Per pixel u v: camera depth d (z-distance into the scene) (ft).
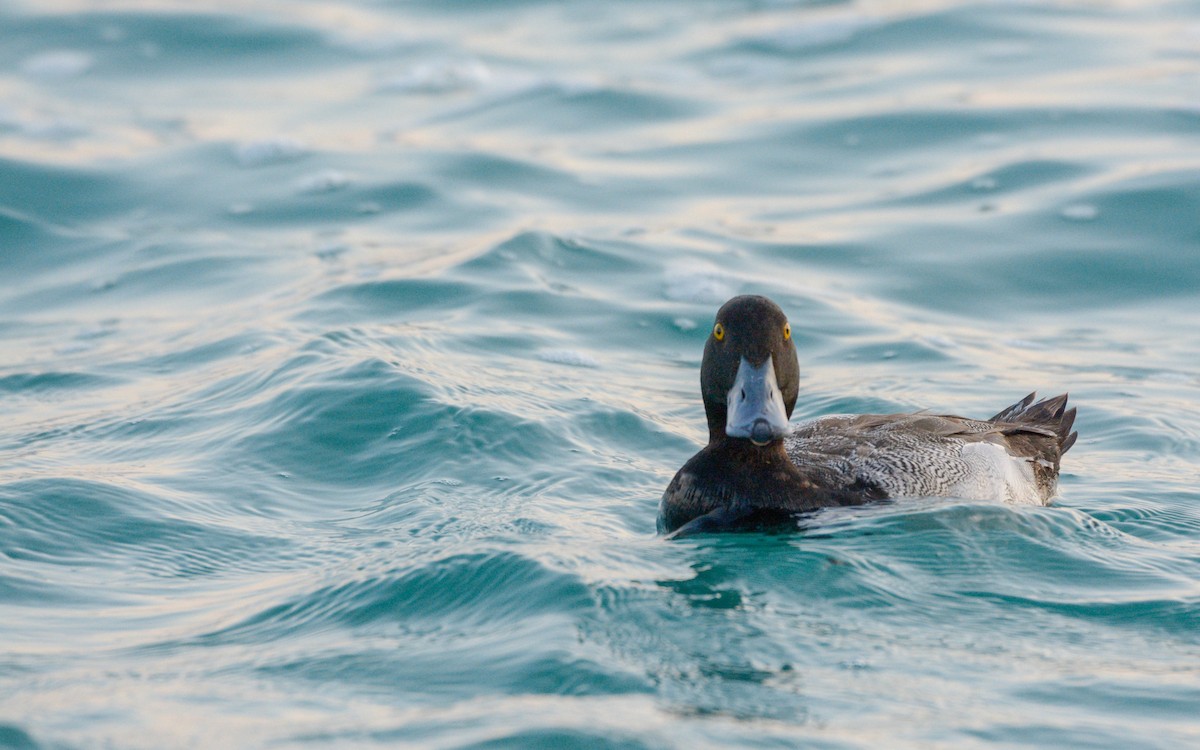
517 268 54.54
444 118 78.59
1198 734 20.99
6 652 24.80
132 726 21.24
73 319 52.54
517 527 31.48
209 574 29.81
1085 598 26.96
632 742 20.11
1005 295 53.93
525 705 21.58
